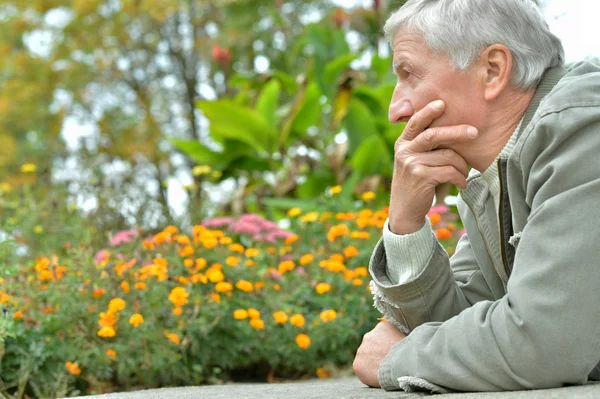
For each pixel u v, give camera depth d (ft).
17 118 50.72
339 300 12.59
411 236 5.93
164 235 12.03
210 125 23.35
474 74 5.41
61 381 10.18
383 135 23.03
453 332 5.15
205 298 11.33
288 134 24.73
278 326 11.98
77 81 52.37
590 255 4.66
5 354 10.14
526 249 4.86
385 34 5.76
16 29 51.37
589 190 4.76
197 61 59.47
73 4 50.39
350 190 21.48
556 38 5.47
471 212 6.46
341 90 23.47
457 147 5.67
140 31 56.34
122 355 10.33
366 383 6.36
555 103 4.98
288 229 16.35
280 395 6.02
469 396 4.84
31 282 11.30
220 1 53.52
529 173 5.16
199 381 11.09
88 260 11.32
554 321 4.61
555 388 4.74
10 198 18.78
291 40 50.75
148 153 50.90
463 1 5.40
